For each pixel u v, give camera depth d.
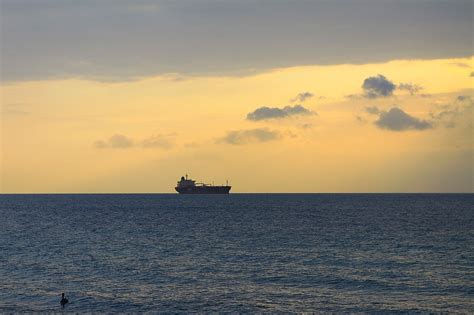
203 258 85.25
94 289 62.25
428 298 57.53
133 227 143.88
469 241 106.88
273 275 70.25
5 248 98.00
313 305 54.78
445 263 79.19
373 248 96.69
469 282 65.19
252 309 53.34
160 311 52.78
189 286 63.88
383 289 61.81
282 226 144.38
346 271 72.88
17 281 66.69
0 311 52.69
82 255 88.81
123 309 53.53
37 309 53.47
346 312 52.22
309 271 73.00
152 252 92.50
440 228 135.50
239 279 67.94
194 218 180.62
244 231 130.38
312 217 182.38
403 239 110.75
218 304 55.31
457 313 51.75
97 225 151.25
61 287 63.25
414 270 73.38
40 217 189.00
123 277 69.44
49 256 87.75
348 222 157.38
